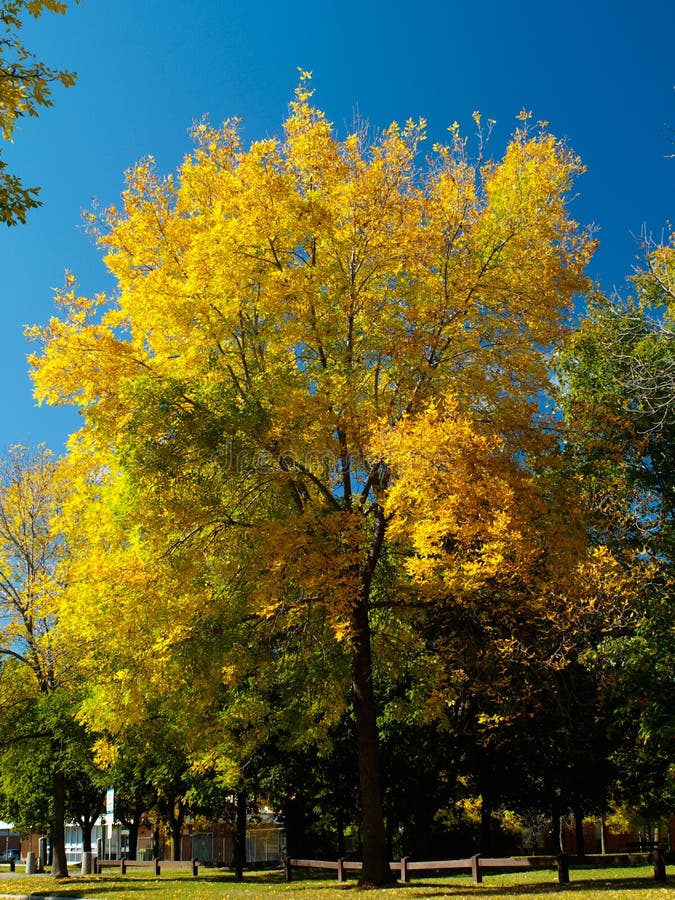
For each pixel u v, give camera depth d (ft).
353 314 44.70
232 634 43.80
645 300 53.31
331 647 48.39
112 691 44.01
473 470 36.42
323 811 83.35
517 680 52.03
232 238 42.88
